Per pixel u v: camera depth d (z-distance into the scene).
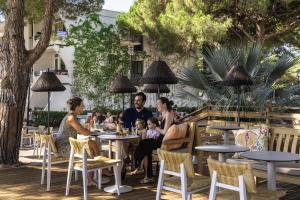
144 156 6.55
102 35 21.58
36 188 6.23
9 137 8.03
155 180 6.68
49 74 8.75
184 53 15.49
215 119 10.96
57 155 6.21
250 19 14.70
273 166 4.45
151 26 16.30
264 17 14.42
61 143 6.24
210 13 14.45
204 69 13.18
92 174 6.36
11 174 7.34
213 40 13.54
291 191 6.09
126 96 21.62
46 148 6.54
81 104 6.39
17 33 7.95
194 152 6.38
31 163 8.48
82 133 6.23
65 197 5.68
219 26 13.40
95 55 21.48
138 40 20.88
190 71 11.73
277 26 15.95
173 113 6.64
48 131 9.80
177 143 6.04
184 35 14.23
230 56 11.09
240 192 3.49
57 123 20.59
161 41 15.20
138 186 6.31
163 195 5.75
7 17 7.99
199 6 13.97
